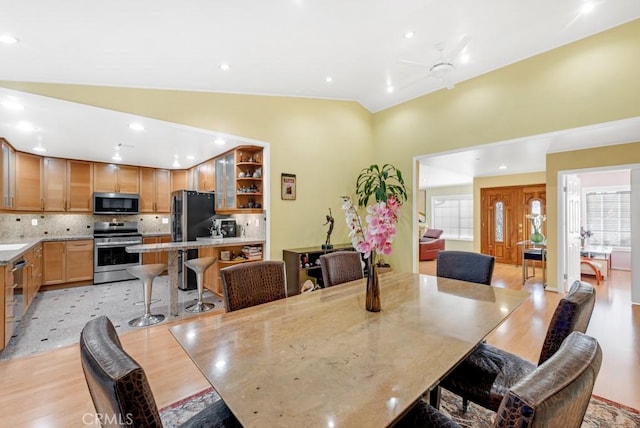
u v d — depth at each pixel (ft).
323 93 14.11
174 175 21.04
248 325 4.69
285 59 9.88
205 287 15.57
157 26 7.00
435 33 9.23
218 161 16.51
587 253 19.79
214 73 10.18
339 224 15.61
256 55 9.29
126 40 7.39
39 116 10.19
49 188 16.49
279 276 6.48
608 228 22.71
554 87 10.64
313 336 4.27
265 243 13.42
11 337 9.47
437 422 3.69
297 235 14.21
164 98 10.80
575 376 2.11
